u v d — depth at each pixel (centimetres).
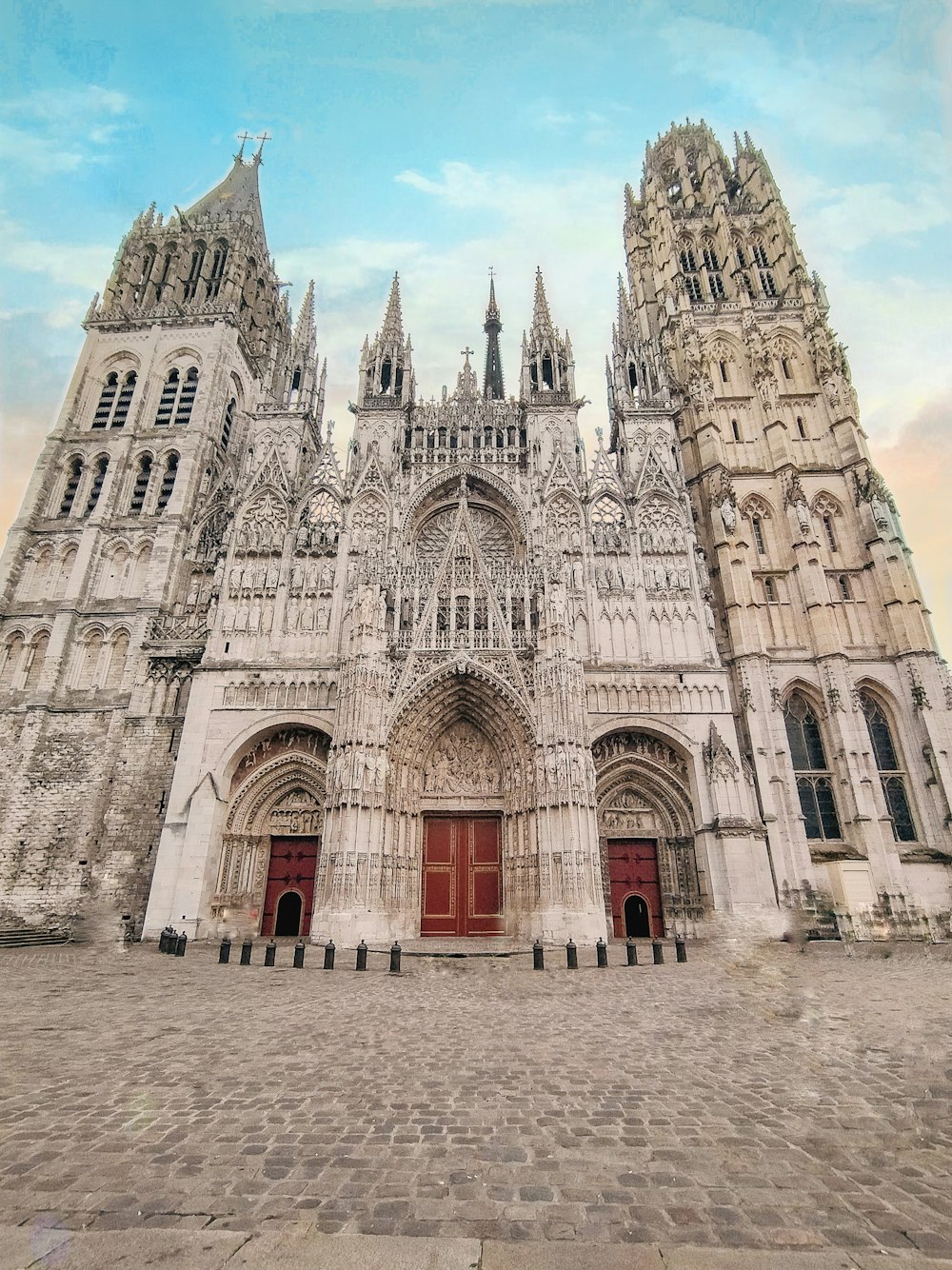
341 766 3538
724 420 5531
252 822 4009
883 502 4888
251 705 4072
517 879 3603
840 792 4238
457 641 4031
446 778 3997
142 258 6662
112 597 4984
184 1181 717
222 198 7525
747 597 4644
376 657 3794
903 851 4091
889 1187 705
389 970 2447
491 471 5000
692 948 3244
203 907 3662
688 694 4122
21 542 5122
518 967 2555
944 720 4278
